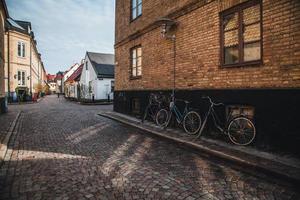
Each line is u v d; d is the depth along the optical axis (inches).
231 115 275.0
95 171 186.9
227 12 277.6
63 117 532.4
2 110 588.4
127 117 497.0
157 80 420.2
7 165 200.5
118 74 599.2
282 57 217.3
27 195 146.7
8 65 1153.4
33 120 478.3
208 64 302.4
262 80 235.0
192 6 329.1
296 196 147.3
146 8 458.3
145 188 156.7
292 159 202.1
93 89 1222.3
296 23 206.7
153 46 432.5
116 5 609.0
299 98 203.9
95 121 468.4
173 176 177.6
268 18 229.0
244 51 259.9
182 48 352.5
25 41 1264.8
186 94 342.0
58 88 3868.1
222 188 157.8
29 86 1294.3
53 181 167.3
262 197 145.6
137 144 278.1
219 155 223.0
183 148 260.5
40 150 248.4
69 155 230.2
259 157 208.8
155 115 416.2
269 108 227.5
